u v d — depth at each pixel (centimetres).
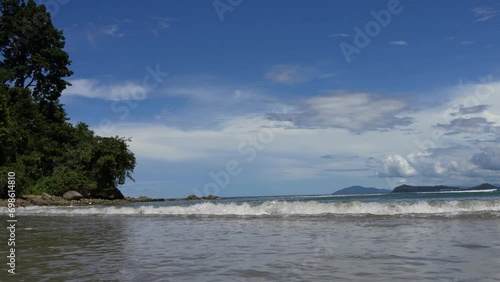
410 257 635
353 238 875
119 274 556
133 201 5741
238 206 1784
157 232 1105
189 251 751
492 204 1593
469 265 566
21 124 4700
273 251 729
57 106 5406
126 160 5466
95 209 2172
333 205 1641
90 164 5216
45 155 4872
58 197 4522
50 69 5241
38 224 1465
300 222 1269
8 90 4788
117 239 971
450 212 1466
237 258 664
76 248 828
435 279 490
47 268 608
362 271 543
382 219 1291
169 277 531
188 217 1597
